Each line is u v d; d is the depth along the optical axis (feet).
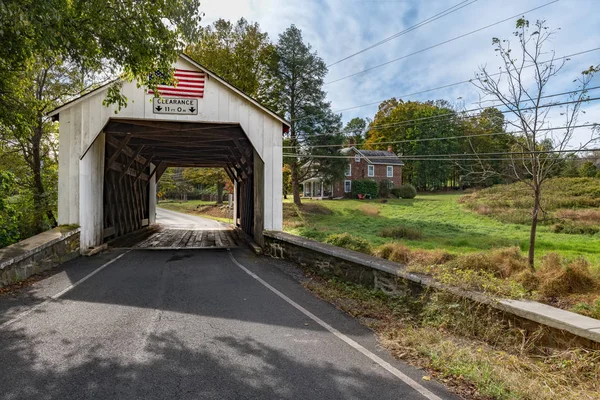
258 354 11.41
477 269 18.22
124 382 9.40
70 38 18.65
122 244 40.47
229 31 82.64
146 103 32.53
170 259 30.42
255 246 36.01
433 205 94.27
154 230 60.70
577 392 8.88
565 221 53.16
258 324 14.33
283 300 18.03
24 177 45.52
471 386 9.53
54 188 45.21
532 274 17.03
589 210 61.21
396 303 16.34
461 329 13.14
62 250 27.66
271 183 35.29
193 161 63.82
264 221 35.09
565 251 33.58
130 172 48.21
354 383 9.61
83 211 31.22
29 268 22.40
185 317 15.02
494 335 12.26
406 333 13.33
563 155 22.06
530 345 11.23
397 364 10.85
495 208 74.84
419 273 16.24
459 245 39.73
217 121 34.04
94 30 19.53
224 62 80.69
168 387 9.20
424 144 153.17
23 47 17.83
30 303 16.71
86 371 9.98
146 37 20.35
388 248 23.04
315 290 19.98
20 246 22.98
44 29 16.02
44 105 36.68
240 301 17.74
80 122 31.19
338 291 19.60
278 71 85.66
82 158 31.04
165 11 20.11
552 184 81.97
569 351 10.02
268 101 87.15
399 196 125.08
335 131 87.66
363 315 15.62
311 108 85.66
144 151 52.06
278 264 28.66
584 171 90.53
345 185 132.87
